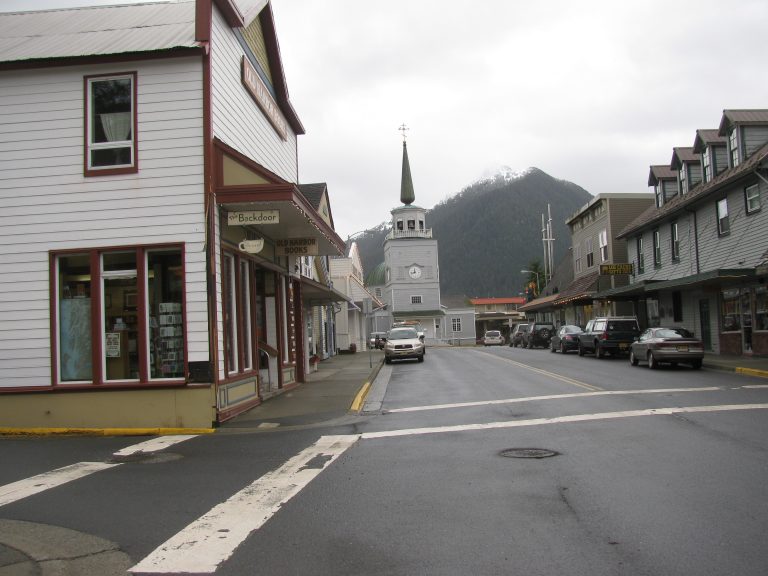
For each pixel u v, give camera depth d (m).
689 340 21.28
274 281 18.05
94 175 12.45
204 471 8.36
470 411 13.11
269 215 12.84
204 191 12.27
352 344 46.31
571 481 7.16
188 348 12.09
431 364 29.50
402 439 10.30
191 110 12.42
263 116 17.02
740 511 5.91
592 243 41.88
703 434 9.67
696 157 29.25
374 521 5.96
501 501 6.48
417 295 82.25
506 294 192.25
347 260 55.62
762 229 22.42
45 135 12.57
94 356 12.28
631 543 5.17
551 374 20.59
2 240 12.48
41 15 16.00
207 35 12.49
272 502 6.73
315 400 15.47
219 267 12.59
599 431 10.19
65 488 7.55
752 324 23.41
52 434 11.88
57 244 12.41
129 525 6.03
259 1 16.05
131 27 14.04
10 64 12.47
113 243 12.34
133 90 12.49
